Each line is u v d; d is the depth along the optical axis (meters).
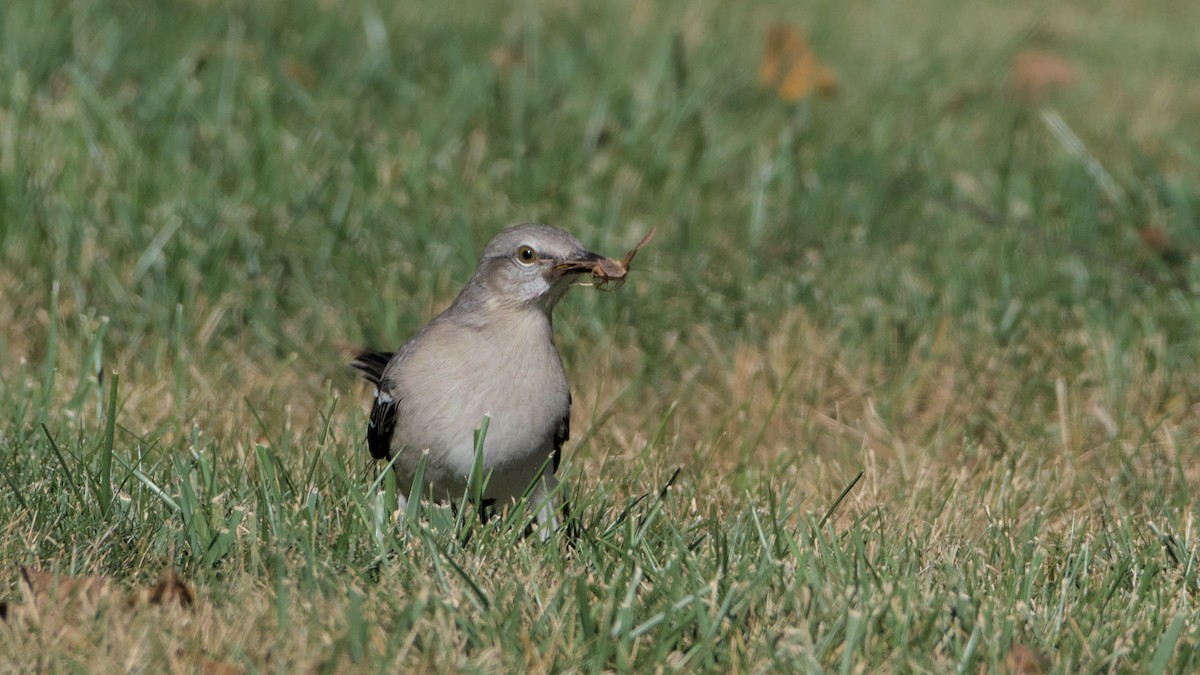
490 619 6.79
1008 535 8.65
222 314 12.20
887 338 12.43
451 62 17.58
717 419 11.32
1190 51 22.36
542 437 8.68
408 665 6.56
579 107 16.88
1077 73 20.05
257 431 10.35
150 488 8.20
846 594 7.17
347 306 12.61
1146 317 12.80
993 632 7.00
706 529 8.69
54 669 6.27
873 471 9.98
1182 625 7.27
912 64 20.28
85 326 11.23
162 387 10.81
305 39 17.64
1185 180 15.80
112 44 16.19
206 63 16.47
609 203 14.77
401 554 7.58
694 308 12.95
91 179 13.62
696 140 16.08
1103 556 8.55
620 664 6.55
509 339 8.57
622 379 11.88
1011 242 14.12
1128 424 11.27
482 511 8.89
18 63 15.20
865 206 15.35
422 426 8.65
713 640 6.84
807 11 22.88
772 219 14.95
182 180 13.85
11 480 8.20
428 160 14.96
